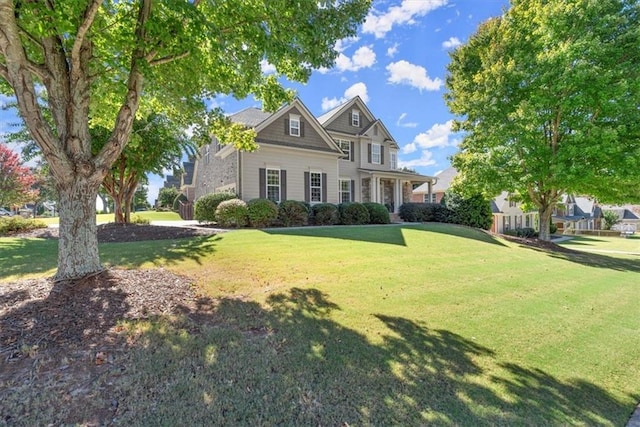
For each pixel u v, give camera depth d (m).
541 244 13.37
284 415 2.31
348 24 4.99
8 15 3.53
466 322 4.23
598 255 12.81
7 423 2.11
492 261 8.43
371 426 2.24
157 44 4.52
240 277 5.55
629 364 3.41
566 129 12.58
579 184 12.27
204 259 6.72
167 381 2.61
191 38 4.68
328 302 4.59
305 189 16.70
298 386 2.65
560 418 2.48
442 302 4.91
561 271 8.12
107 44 5.23
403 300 4.87
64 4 3.81
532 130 12.38
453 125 15.27
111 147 4.71
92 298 4.00
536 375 3.08
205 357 2.98
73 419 2.16
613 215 47.59
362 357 3.16
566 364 3.33
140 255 6.93
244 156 14.80
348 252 7.86
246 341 3.33
